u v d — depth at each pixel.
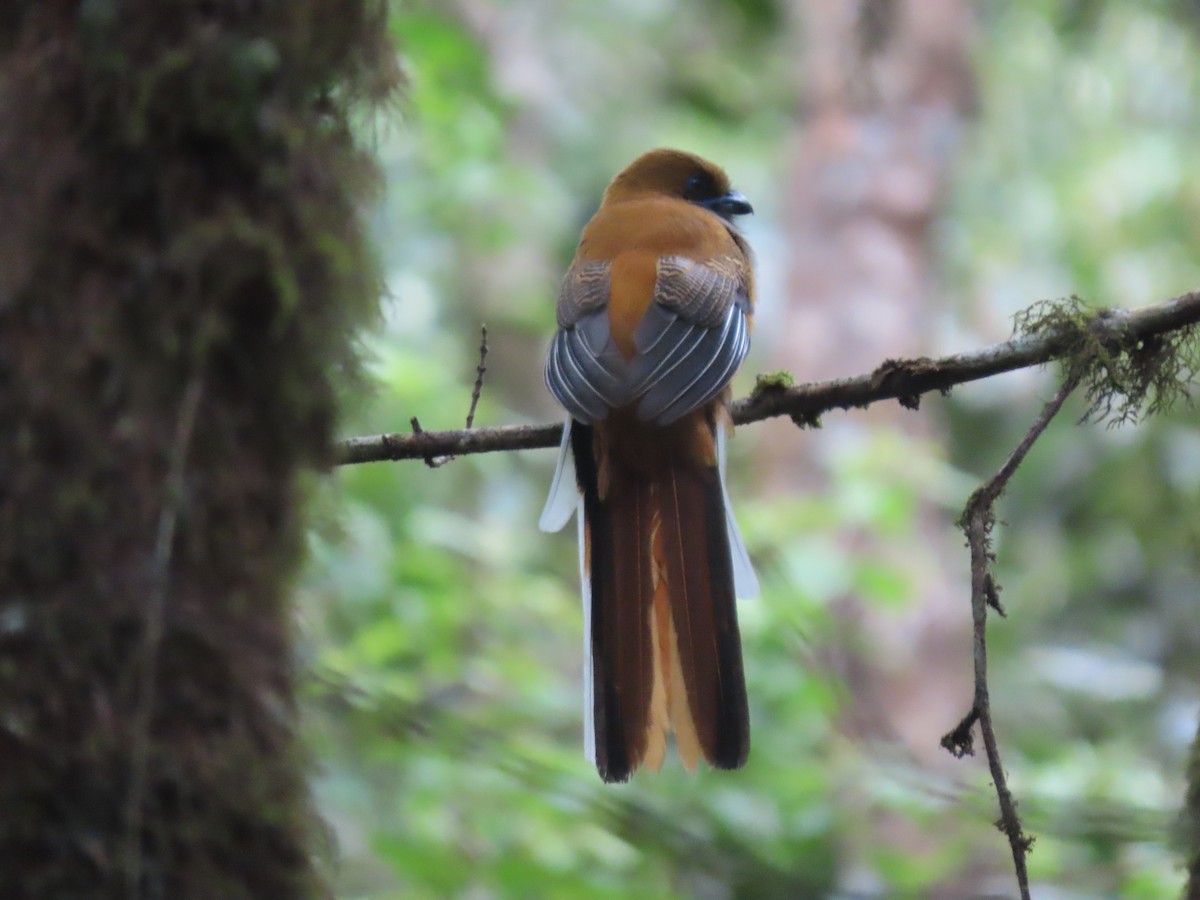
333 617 12.06
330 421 4.46
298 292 4.34
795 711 11.76
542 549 17.48
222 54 4.25
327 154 4.48
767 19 20.59
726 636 6.55
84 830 3.85
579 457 7.27
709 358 7.45
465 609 12.82
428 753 9.61
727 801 11.16
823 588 12.74
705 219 8.84
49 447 4.04
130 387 4.11
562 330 7.71
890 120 20.08
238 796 4.04
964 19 20.33
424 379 13.09
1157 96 18.91
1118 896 9.82
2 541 3.98
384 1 4.76
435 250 15.99
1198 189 18.69
